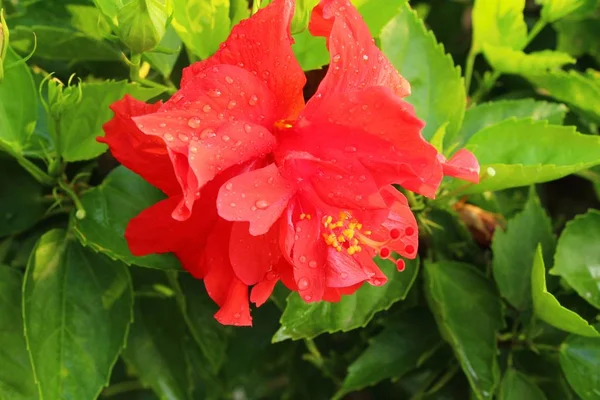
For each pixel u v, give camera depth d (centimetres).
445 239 51
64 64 51
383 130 39
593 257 50
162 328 52
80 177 48
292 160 40
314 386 59
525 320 51
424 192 40
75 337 46
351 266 41
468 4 58
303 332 46
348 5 40
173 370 52
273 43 40
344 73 40
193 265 43
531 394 50
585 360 50
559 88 52
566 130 49
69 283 46
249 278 41
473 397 50
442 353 53
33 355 45
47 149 48
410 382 58
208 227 41
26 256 49
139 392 64
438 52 50
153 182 42
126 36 42
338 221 41
